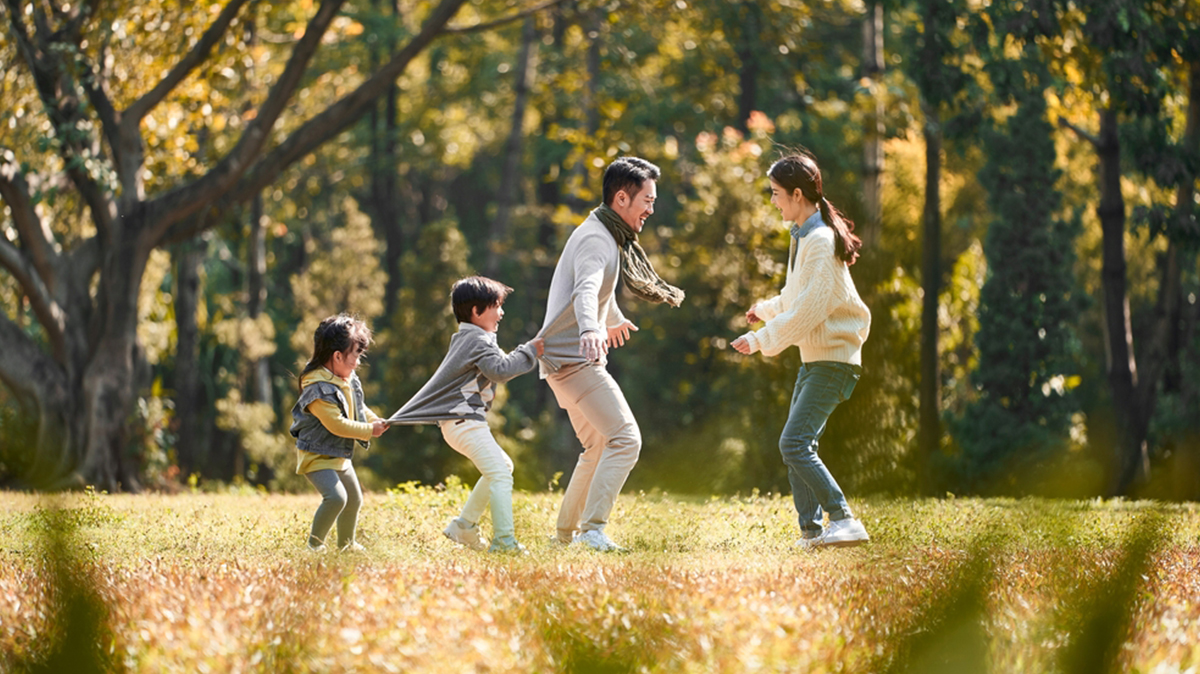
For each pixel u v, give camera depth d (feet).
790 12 97.14
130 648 16.48
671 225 171.32
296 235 192.65
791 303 29.35
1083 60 75.61
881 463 70.23
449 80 168.55
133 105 79.87
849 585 20.12
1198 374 95.81
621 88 136.77
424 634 16.80
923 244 81.97
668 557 22.89
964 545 20.68
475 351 28.32
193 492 80.48
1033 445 80.79
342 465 28.35
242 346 133.90
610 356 134.62
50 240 80.84
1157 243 120.26
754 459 85.20
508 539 27.66
